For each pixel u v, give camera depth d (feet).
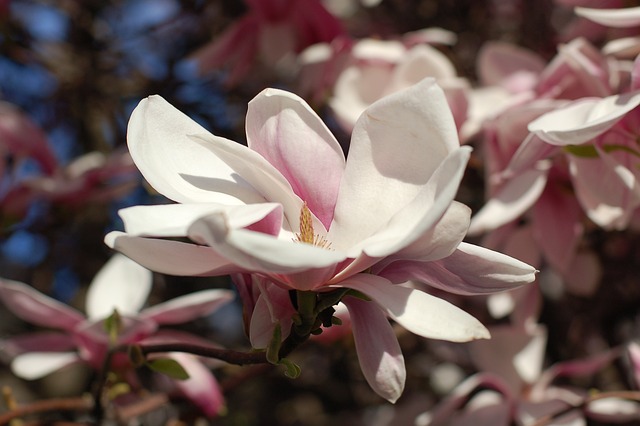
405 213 2.02
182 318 3.10
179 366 2.58
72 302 4.97
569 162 2.95
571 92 3.05
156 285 5.10
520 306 3.44
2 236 4.12
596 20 2.76
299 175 2.13
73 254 5.02
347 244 2.09
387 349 2.11
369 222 2.09
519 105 3.09
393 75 3.56
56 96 5.08
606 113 2.52
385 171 2.10
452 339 2.00
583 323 4.55
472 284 2.13
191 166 2.12
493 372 3.45
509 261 2.10
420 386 4.68
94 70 5.06
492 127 3.06
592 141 2.71
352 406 5.27
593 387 4.50
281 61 4.19
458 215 2.00
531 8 4.79
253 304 2.17
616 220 2.88
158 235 1.89
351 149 2.10
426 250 2.04
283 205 2.11
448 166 1.95
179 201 2.04
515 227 3.28
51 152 4.15
